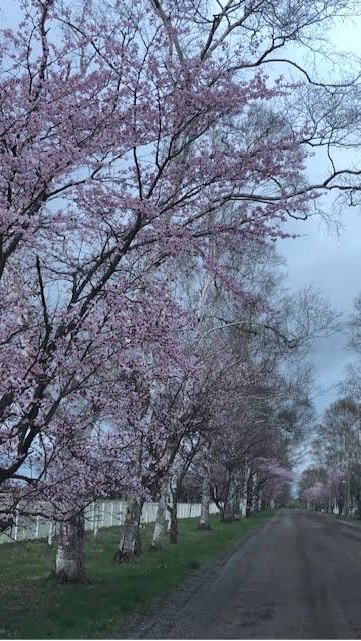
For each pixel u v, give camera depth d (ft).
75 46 25.32
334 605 35.22
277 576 48.93
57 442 26.61
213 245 29.07
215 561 58.44
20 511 26.20
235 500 161.58
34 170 23.65
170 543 73.46
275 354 78.23
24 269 27.76
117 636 25.77
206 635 26.81
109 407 29.14
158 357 28.89
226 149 28.07
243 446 113.91
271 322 67.51
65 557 39.65
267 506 363.97
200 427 60.29
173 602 35.09
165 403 48.47
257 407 89.04
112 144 25.84
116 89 25.54
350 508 274.98
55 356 24.49
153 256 29.19
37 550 58.39
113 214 26.32
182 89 26.12
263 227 29.22
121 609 31.04
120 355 26.76
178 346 28.86
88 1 27.61
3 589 36.32
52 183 24.94
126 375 29.35
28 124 23.62
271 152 27.76
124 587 37.60
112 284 26.37
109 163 26.00
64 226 25.64
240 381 69.82
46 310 25.02
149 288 27.50
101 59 25.58
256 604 35.27
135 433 32.89
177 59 28.45
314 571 53.16
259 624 29.40
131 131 25.85
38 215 25.08
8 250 24.43
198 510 188.14
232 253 46.91
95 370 26.23
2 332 24.35
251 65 28.91
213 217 30.76
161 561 52.80
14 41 24.17
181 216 28.84
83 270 27.40
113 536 78.89
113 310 25.20
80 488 28.17
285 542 91.91
